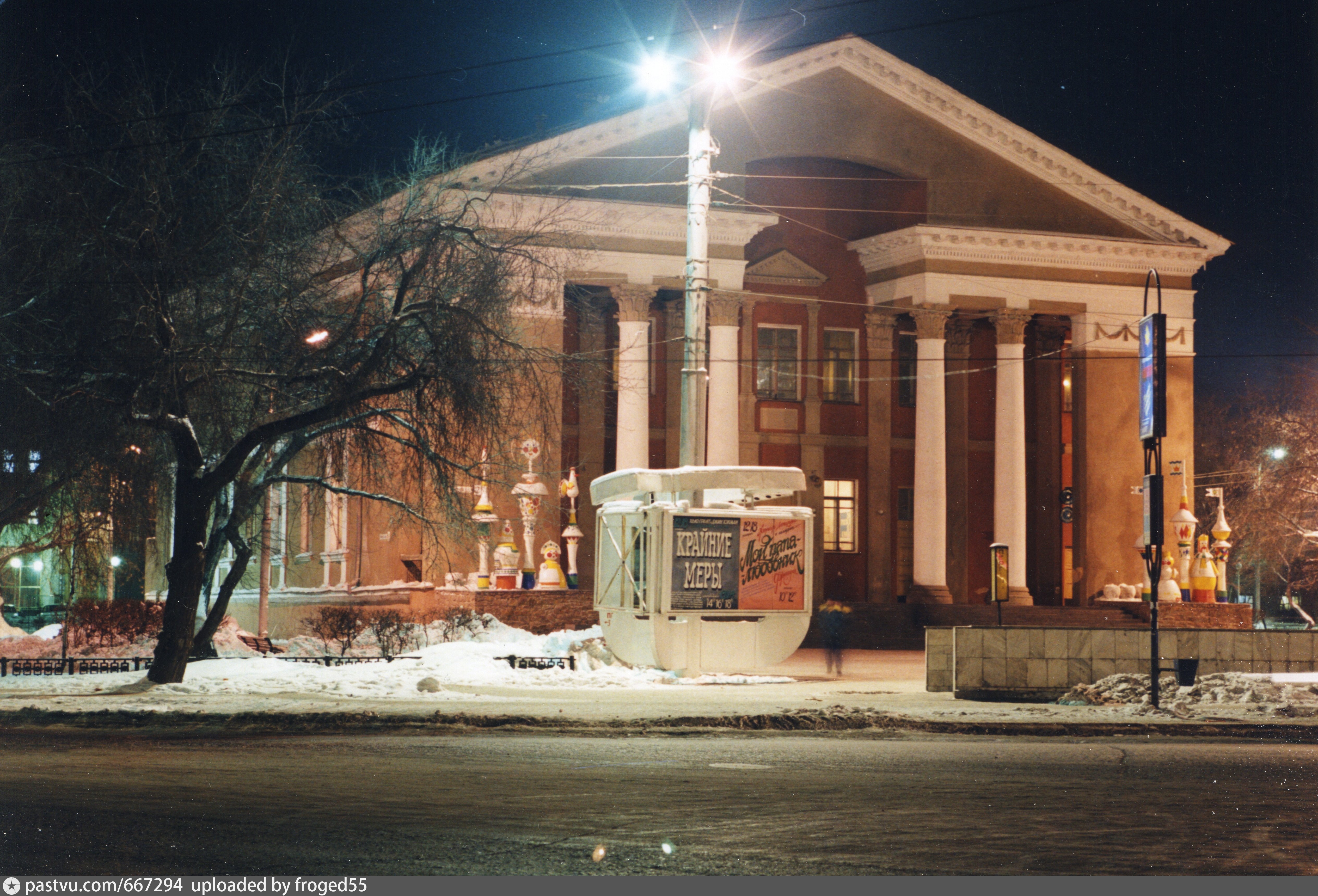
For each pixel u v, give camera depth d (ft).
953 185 167.73
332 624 116.47
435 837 29.73
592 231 147.74
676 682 87.76
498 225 139.13
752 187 163.53
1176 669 80.33
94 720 61.46
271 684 77.97
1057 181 169.48
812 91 163.53
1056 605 175.11
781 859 27.81
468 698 72.43
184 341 83.56
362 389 80.28
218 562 115.65
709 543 89.97
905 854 28.60
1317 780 43.50
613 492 91.61
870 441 167.84
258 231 83.10
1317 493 222.89
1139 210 171.12
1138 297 170.60
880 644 156.46
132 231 79.05
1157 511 70.85
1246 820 34.42
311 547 158.20
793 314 166.09
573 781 40.06
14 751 48.39
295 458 106.63
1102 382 168.55
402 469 97.14
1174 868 27.71
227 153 84.74
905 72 164.66
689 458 90.02
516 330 88.17
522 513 134.21
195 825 31.07
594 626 127.65
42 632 138.72
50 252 82.84
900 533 170.09
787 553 92.32
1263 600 299.38
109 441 86.28
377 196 91.71
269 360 85.46
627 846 28.94
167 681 79.92
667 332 161.58
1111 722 63.98
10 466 91.97
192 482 81.00
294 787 38.29
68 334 80.53
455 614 118.83
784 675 101.71
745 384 163.22
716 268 152.97
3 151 84.02
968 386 174.40
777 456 164.55
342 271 90.17
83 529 104.53
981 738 60.03
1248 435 235.40
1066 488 176.86
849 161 166.30
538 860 27.27
